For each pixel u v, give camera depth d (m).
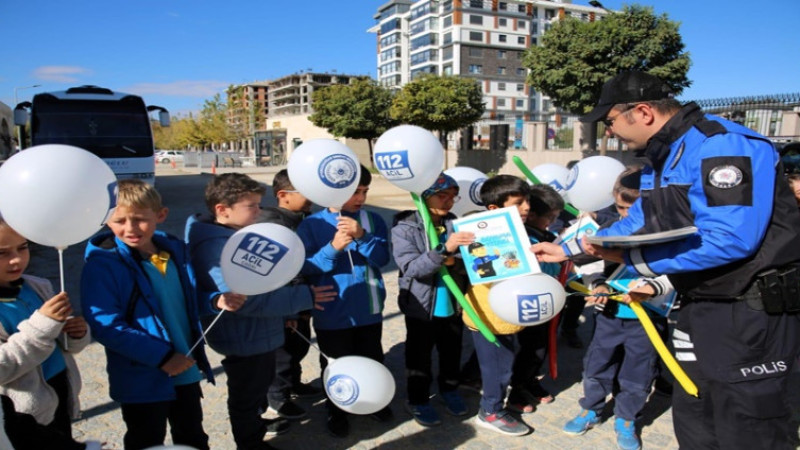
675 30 13.73
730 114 14.01
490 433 3.07
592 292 2.82
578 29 14.58
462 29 79.69
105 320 1.96
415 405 3.18
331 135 32.94
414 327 3.11
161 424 2.16
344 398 2.31
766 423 1.90
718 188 1.78
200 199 16.33
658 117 2.06
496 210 2.73
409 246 2.91
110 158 11.16
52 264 7.45
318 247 2.93
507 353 2.99
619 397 2.94
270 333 2.53
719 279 1.88
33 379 1.79
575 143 17.95
